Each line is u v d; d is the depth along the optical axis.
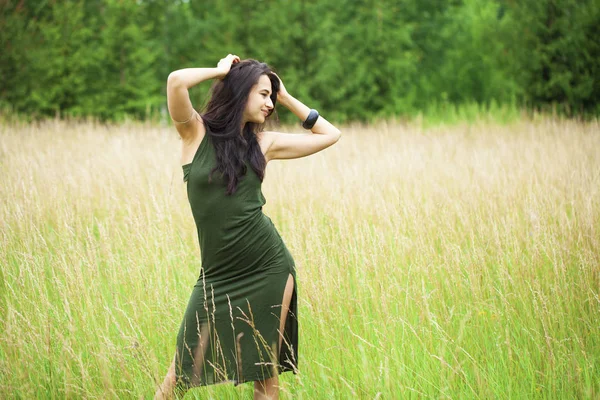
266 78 2.59
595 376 2.79
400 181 6.02
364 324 3.15
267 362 2.57
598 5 14.60
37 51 15.58
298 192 5.51
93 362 2.92
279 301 2.60
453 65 20.03
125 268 3.84
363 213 4.97
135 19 19.11
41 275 3.48
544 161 6.69
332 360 2.97
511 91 17.47
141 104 17.83
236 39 18.30
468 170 6.45
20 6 15.77
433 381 2.79
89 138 9.63
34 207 4.65
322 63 18.02
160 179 6.24
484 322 3.26
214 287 2.58
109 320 3.21
